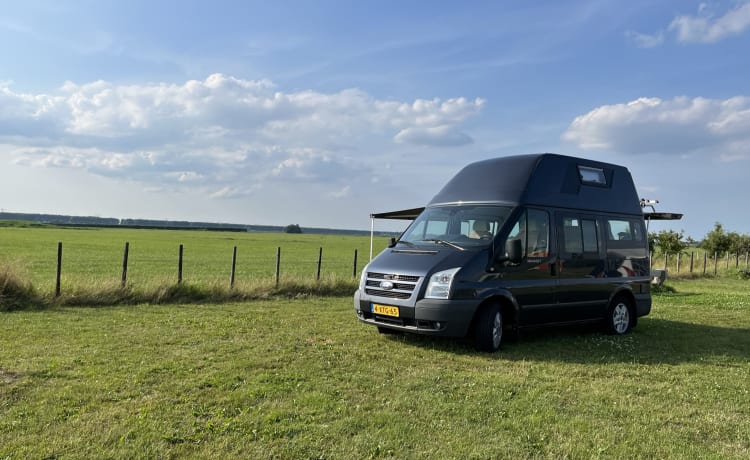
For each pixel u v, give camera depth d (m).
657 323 11.48
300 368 6.64
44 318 9.77
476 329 7.95
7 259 12.02
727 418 5.18
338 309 12.12
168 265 31.22
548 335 9.76
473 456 4.13
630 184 10.79
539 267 8.70
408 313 7.86
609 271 9.87
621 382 6.41
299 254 50.84
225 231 173.38
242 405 5.16
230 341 8.12
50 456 3.94
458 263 7.89
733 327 10.98
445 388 5.94
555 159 9.39
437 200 9.61
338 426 4.66
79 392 5.41
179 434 4.40
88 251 43.50
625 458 4.20
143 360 6.79
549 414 5.11
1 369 6.17
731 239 38.56
